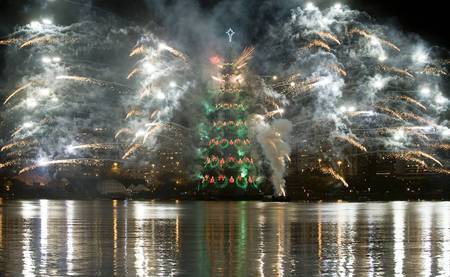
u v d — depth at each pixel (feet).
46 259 102.73
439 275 88.22
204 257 105.50
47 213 236.84
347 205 338.34
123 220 193.67
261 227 164.86
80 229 158.30
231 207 308.19
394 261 100.99
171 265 97.19
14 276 87.35
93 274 89.04
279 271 91.81
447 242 127.44
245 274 89.40
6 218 202.90
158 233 147.13
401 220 192.44
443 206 313.73
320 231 152.66
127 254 109.09
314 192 496.64
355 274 89.20
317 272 90.94
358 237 137.28
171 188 509.76
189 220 193.57
